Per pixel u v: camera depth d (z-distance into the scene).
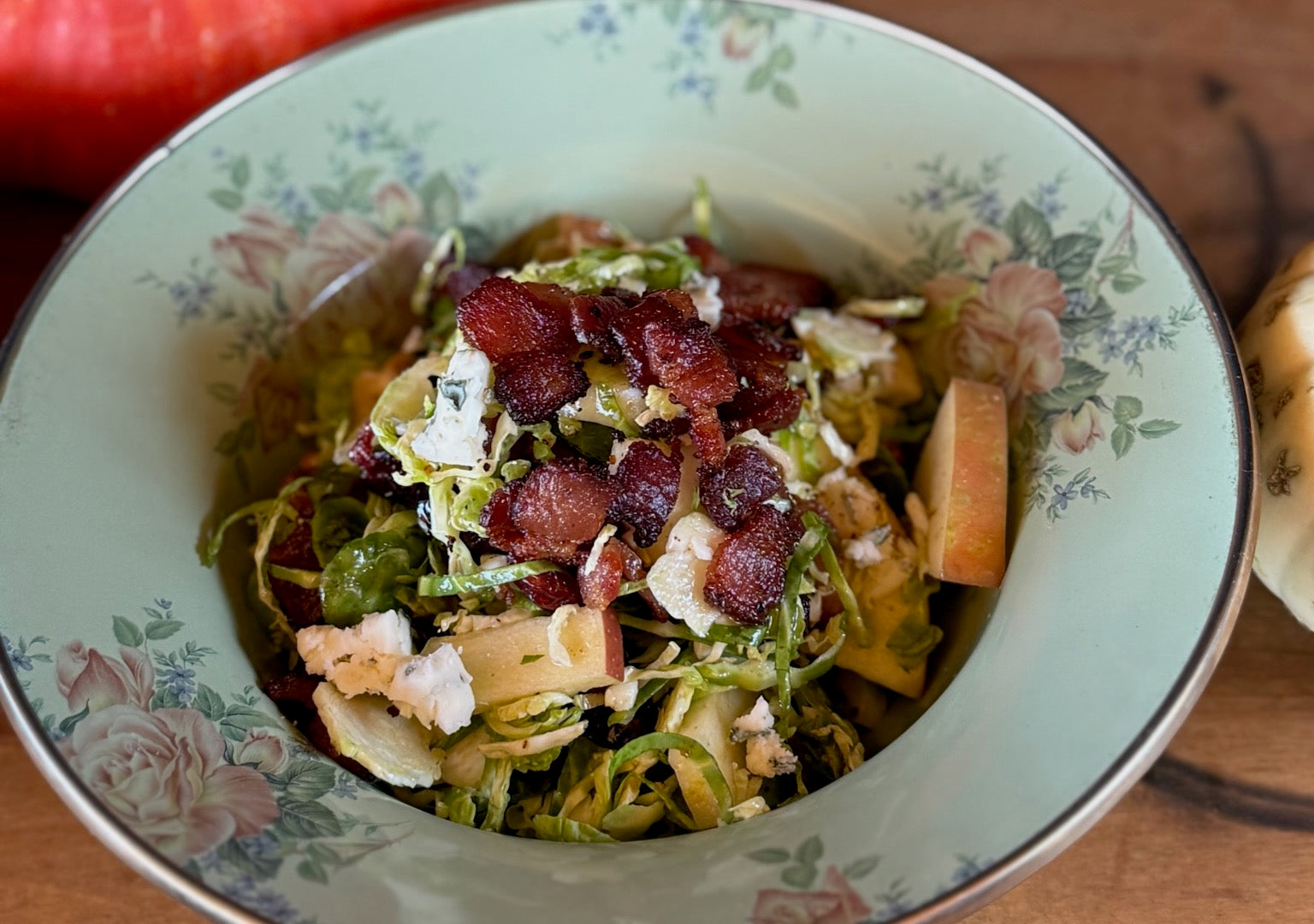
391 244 0.44
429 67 0.43
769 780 0.36
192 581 0.37
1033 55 0.50
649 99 0.44
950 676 0.36
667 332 0.35
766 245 0.45
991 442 0.38
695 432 0.35
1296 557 0.36
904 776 0.33
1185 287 0.36
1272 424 0.36
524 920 0.31
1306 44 0.50
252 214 0.42
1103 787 0.30
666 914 0.31
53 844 0.36
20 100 0.45
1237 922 0.35
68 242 0.39
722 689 0.36
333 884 0.31
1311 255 0.38
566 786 0.36
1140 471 0.34
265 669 0.37
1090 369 0.37
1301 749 0.37
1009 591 0.36
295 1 0.45
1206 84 0.49
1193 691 0.31
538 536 0.35
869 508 0.39
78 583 0.34
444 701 0.35
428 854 0.32
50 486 0.35
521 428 0.36
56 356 0.37
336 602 0.37
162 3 0.44
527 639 0.36
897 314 0.42
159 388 0.39
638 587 0.36
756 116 0.44
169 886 0.30
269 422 0.42
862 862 0.31
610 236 0.44
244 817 0.32
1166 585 0.32
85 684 0.33
